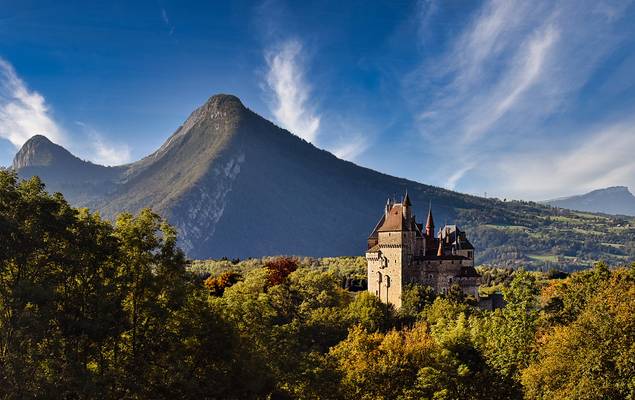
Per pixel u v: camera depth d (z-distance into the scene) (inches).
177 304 1695.4
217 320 1846.7
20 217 1475.1
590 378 1850.4
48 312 1375.5
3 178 1477.6
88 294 1592.0
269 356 2082.9
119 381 1489.9
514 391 2210.9
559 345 2052.2
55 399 1279.5
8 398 1231.5
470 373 2235.5
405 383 2123.5
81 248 1572.3
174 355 1695.4
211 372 1796.3
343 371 2126.0
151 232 1726.1
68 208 1624.0
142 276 1680.6
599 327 1942.7
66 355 1408.7
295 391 2063.2
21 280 1397.6
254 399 1859.0
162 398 1637.6
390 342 2261.3
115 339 1610.5
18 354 1278.3
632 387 1758.1
